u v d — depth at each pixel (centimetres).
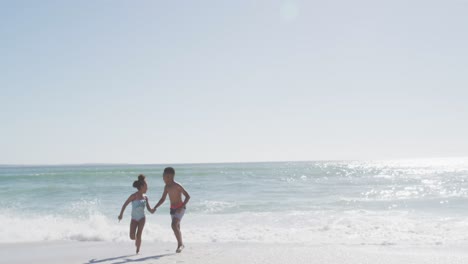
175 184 802
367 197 2066
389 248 838
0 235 1070
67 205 1817
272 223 1306
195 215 1507
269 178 3828
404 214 1467
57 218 1373
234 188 2634
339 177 4194
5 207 1752
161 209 1675
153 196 2142
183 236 1085
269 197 2083
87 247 901
